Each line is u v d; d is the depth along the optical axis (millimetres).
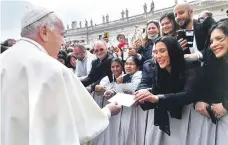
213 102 2043
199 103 2121
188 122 2326
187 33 2689
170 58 2209
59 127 1475
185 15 2760
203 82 2119
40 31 1709
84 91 1773
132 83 3000
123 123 2957
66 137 1487
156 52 2281
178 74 2242
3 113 1557
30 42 1710
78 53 4715
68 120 1510
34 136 1401
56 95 1510
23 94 1551
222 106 1953
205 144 2199
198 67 2201
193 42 2678
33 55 1625
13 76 1582
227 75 1946
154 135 2635
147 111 2727
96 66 3648
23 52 1656
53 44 1767
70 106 1546
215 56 2012
